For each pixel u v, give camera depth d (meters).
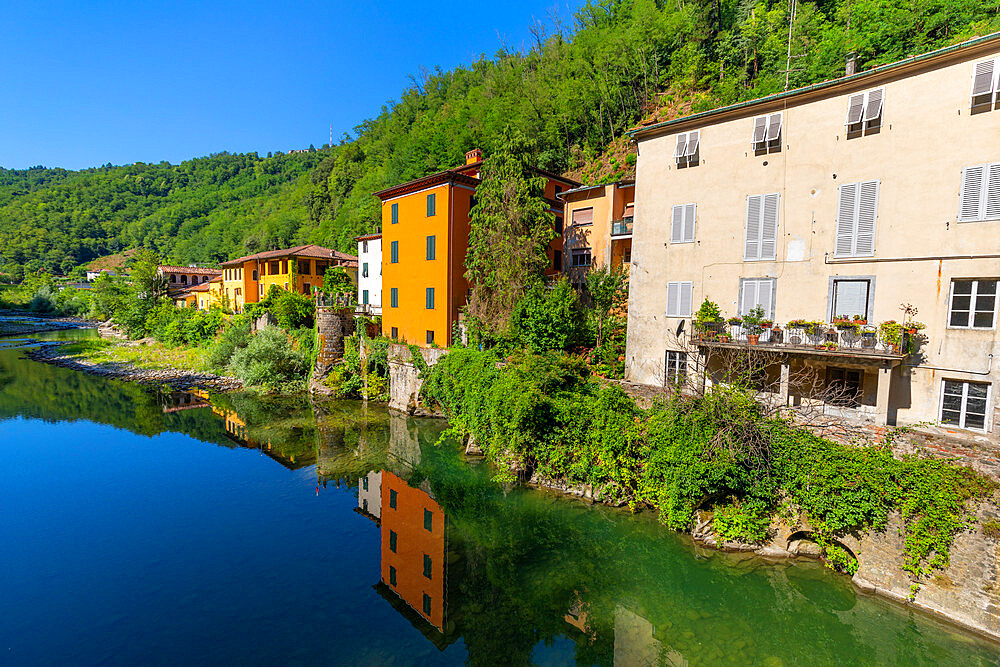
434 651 12.07
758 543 15.02
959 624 11.67
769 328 17.97
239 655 11.79
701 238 20.27
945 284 15.27
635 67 61.72
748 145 19.02
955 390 15.30
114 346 62.00
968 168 14.78
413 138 81.38
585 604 14.12
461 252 32.72
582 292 31.50
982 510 11.62
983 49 14.30
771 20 53.25
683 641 12.60
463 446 26.03
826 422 15.39
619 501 18.30
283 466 24.61
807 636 12.59
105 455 26.08
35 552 16.53
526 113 63.00
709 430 16.03
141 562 15.99
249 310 52.41
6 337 73.69
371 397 35.97
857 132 16.75
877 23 42.09
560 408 19.95
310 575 15.35
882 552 13.06
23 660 11.53
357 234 72.25
